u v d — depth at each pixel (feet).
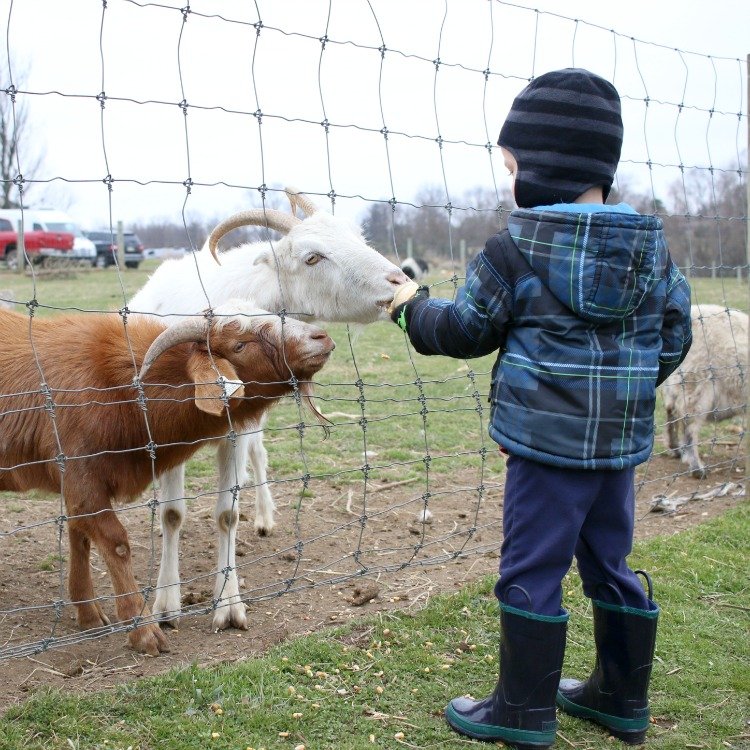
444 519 18.71
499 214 14.97
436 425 27.40
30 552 16.37
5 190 117.80
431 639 12.80
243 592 14.82
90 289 65.98
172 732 10.21
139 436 12.64
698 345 23.26
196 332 12.32
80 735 10.08
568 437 9.32
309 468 22.44
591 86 9.50
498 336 9.79
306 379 13.00
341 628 12.94
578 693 10.95
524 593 9.73
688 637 13.10
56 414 12.33
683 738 10.57
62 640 11.34
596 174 9.55
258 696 11.01
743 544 17.06
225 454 13.94
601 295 9.09
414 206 13.82
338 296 14.71
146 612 13.97
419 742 10.25
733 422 28.40
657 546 16.76
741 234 60.03
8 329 13.17
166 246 137.59
